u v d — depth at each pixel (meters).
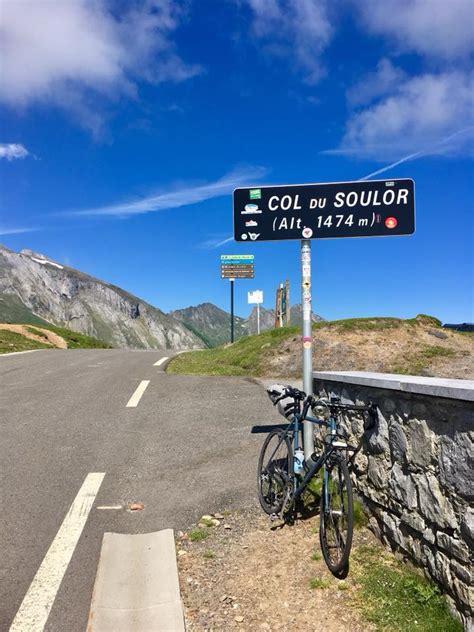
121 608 3.54
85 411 9.77
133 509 5.31
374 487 4.43
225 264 35.97
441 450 3.41
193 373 15.18
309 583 3.83
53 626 3.38
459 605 3.21
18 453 7.16
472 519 3.08
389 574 3.82
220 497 5.62
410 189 5.48
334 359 15.64
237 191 5.69
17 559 4.25
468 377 13.70
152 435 8.12
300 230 5.61
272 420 8.98
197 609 3.57
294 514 5.02
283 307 27.02
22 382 13.20
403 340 16.64
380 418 4.30
